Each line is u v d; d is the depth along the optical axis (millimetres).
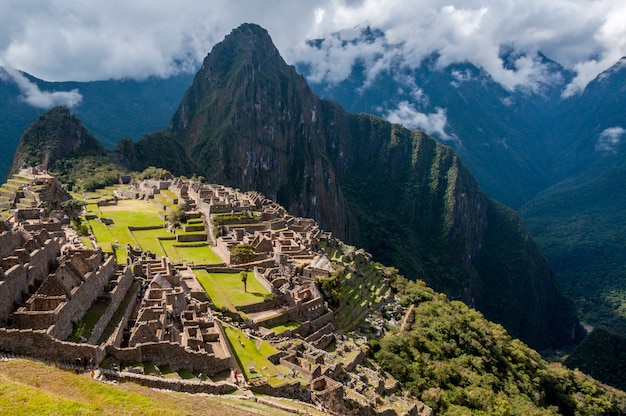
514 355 111562
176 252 96688
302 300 78562
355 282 110250
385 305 108500
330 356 66688
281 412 39344
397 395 70812
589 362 179750
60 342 36375
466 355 96812
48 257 50125
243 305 71688
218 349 49844
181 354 43281
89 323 43250
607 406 111062
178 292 56219
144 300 52906
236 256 89688
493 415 78188
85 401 31922
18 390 30750
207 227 111750
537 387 102625
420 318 107125
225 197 132625
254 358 52906
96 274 49500
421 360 84812
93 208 126188
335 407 51375
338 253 128875
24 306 40688
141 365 40062
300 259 97500
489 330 119625
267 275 83312
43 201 116625
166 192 150250
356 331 87250
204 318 55500
